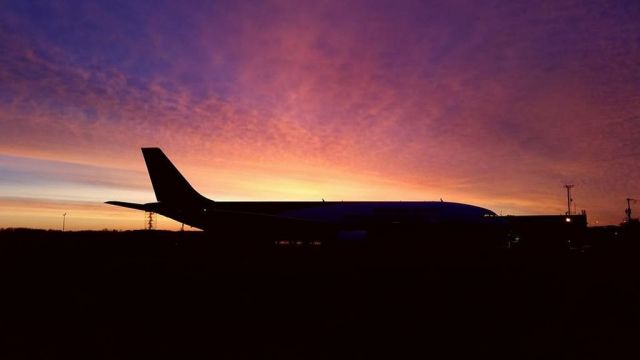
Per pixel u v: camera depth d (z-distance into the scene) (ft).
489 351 29.78
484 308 44.70
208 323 37.83
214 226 135.13
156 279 66.80
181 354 28.94
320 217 130.72
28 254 123.13
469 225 123.95
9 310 43.37
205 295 52.24
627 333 34.60
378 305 46.14
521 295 52.80
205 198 142.20
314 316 40.63
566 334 34.24
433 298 50.55
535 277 70.85
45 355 28.78
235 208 138.51
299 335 33.73
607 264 95.14
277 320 38.83
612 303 47.65
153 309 43.78
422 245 128.36
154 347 30.53
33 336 33.58
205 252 133.90
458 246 133.28
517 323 37.99
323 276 71.31
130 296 51.60
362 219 127.34
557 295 52.90
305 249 149.48
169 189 139.85
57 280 65.36
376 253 131.85
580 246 170.50
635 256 122.42
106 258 109.29
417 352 29.43
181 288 57.52
